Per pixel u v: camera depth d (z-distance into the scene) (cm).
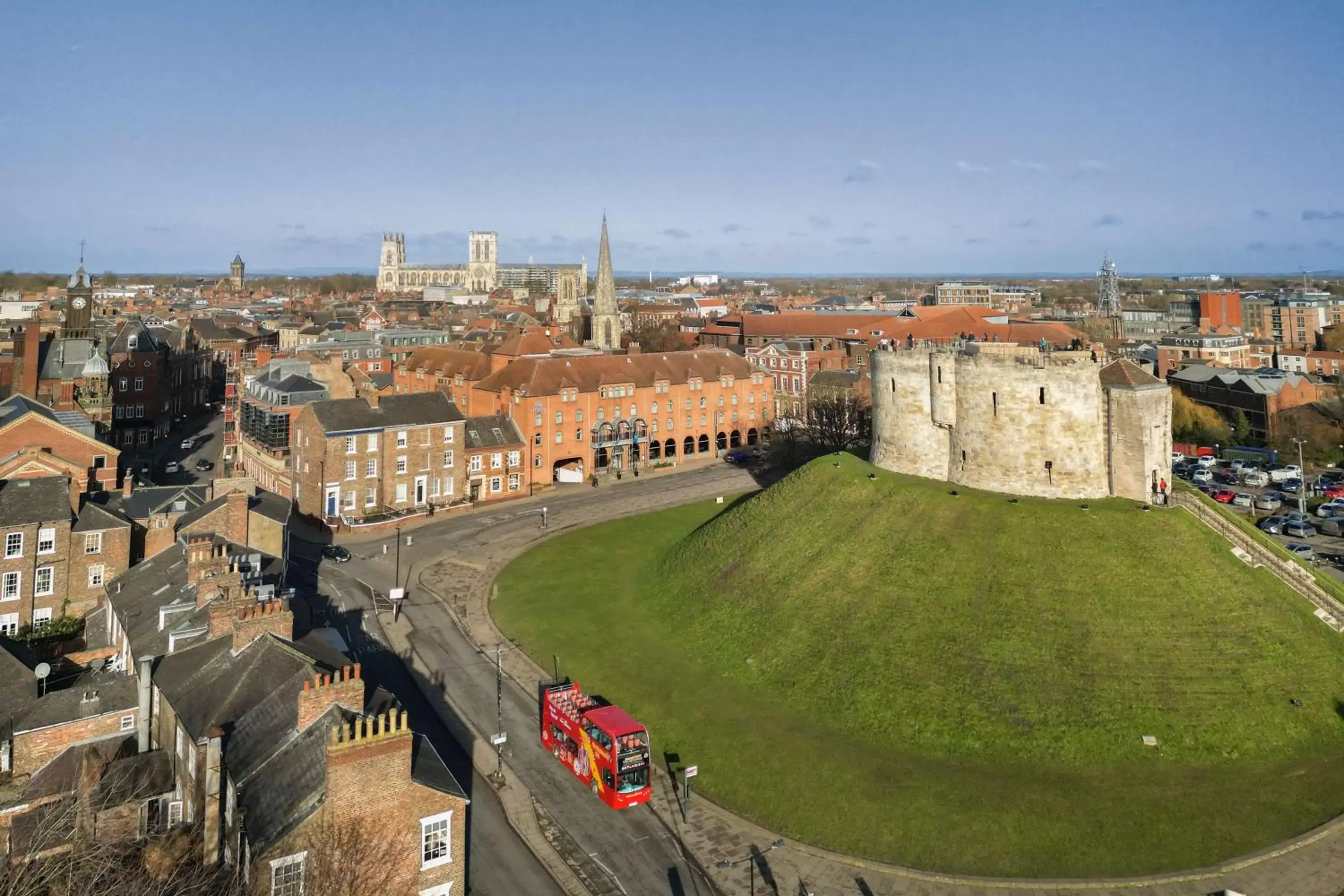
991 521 6303
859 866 4100
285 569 6756
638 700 5722
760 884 4012
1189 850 4050
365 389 11412
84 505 7325
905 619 5775
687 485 12425
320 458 10056
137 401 15125
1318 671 5159
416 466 10794
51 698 4697
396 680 6125
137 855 3659
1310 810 4278
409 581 8312
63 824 3481
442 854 3625
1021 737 4844
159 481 12269
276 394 11512
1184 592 5516
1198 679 5028
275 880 3144
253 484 8050
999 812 4347
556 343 17912
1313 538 9125
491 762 5100
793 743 5050
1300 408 13388
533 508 11156
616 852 4266
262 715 3884
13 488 6794
